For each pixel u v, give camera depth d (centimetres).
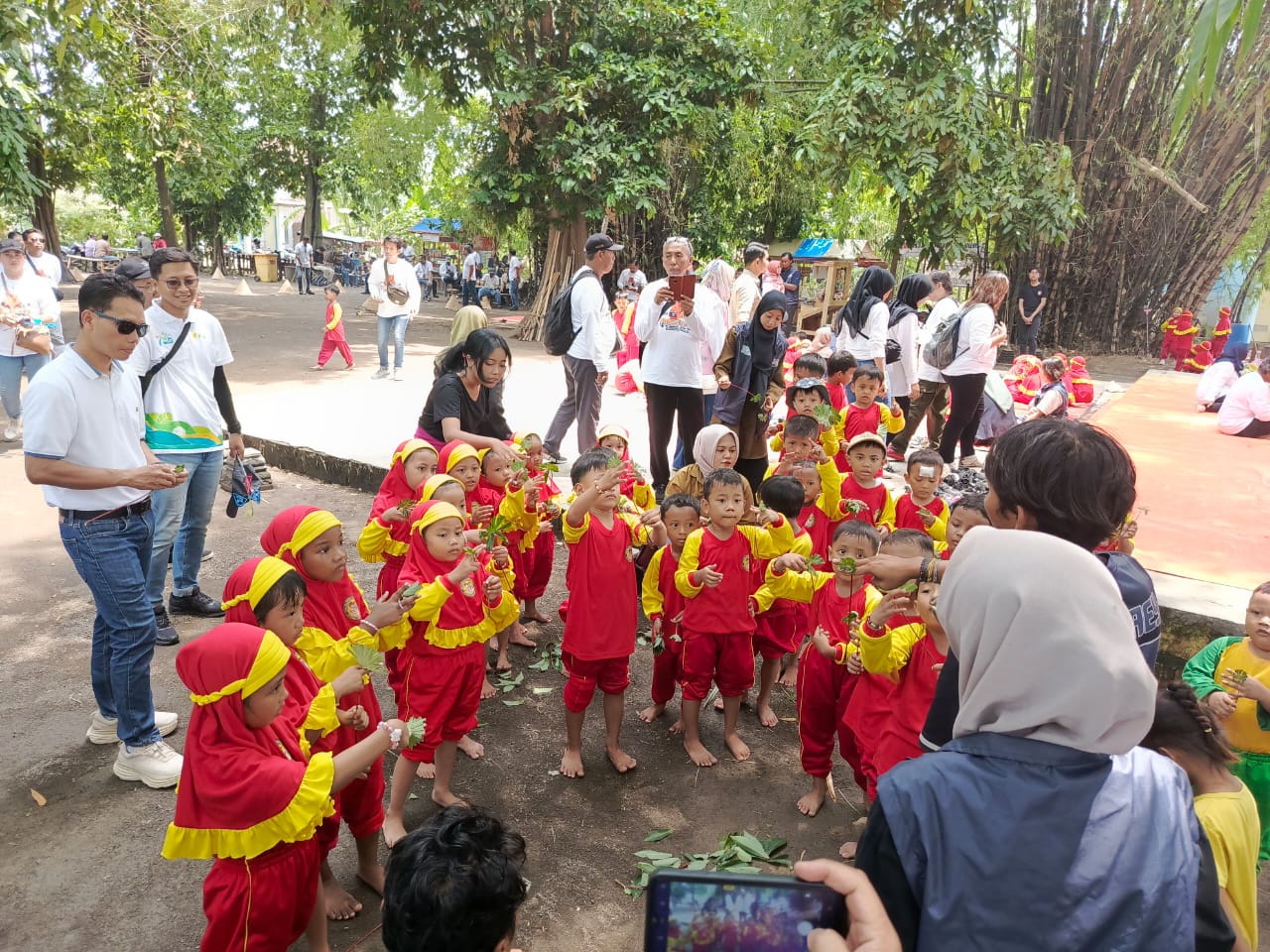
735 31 1574
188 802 241
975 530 139
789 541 404
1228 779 217
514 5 1443
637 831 359
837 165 1557
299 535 313
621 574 386
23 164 1270
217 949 250
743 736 438
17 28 943
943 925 118
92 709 436
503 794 381
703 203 2208
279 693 244
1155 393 1312
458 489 392
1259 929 322
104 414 365
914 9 1534
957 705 176
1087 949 115
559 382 1237
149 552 386
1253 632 310
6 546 633
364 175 3334
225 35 1839
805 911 125
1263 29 1440
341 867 337
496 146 1631
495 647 525
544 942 297
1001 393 890
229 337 1664
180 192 3359
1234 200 1781
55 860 331
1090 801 121
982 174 1541
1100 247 1848
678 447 694
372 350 1549
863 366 631
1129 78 1712
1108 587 126
